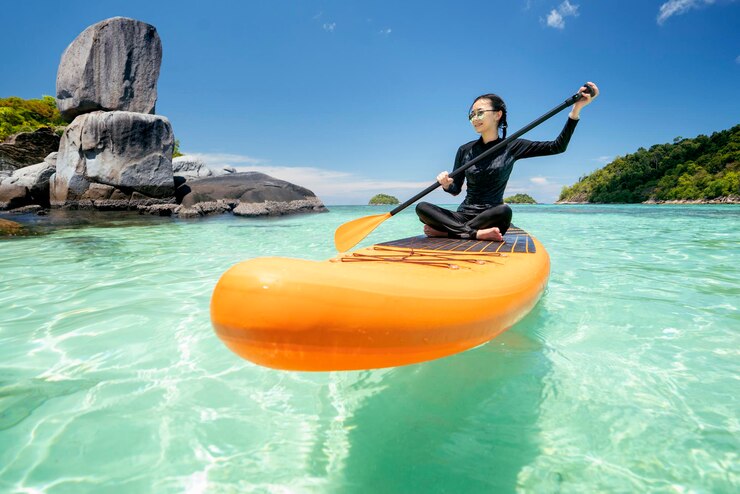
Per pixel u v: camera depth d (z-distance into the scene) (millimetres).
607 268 4219
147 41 13922
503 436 1487
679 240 6598
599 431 1496
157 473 1312
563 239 6910
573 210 21016
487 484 1260
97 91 13320
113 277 3961
